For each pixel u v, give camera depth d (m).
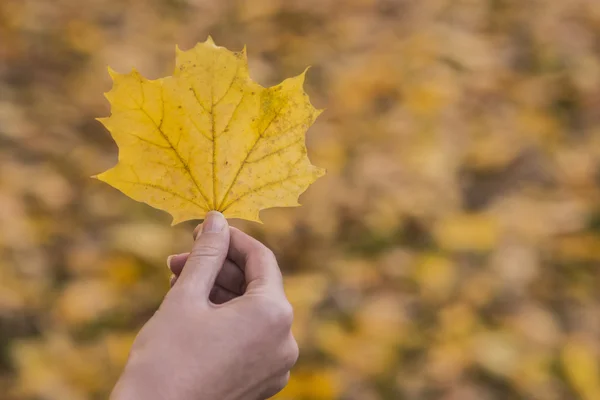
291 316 1.10
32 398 2.10
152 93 1.06
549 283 2.64
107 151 3.24
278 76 3.82
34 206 2.80
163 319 1.04
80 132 3.30
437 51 3.98
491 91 3.69
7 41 3.77
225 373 1.03
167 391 0.98
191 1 4.54
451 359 2.33
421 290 2.60
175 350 1.01
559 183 3.11
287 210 2.95
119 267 2.59
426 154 3.25
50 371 2.19
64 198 2.88
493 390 2.25
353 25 4.32
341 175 3.15
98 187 2.99
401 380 2.26
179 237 2.81
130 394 0.96
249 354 1.05
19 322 2.34
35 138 3.15
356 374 2.26
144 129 1.07
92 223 2.80
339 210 2.97
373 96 3.68
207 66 1.08
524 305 2.54
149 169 1.09
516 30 4.25
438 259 2.73
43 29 3.96
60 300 2.46
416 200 3.02
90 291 2.50
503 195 3.06
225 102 1.09
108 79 3.64
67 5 4.26
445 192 3.07
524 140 3.34
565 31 4.23
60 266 2.60
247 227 2.81
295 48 4.09
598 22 4.34
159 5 4.46
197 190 1.12
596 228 2.86
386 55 4.00
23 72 3.60
